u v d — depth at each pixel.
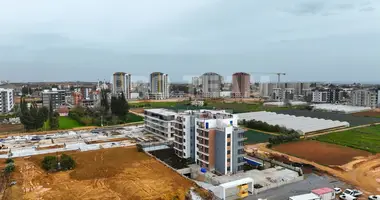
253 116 181.50
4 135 134.88
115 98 182.25
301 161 92.19
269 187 69.69
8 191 65.62
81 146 112.56
